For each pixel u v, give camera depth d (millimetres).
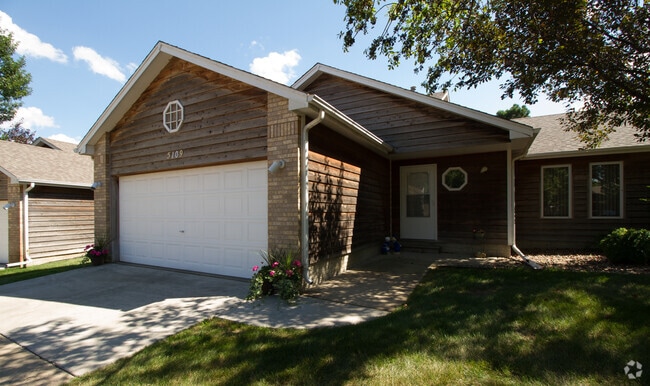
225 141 6621
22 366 3250
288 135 5660
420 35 6434
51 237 11609
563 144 9844
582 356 2951
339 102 10180
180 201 7570
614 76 5910
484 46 6176
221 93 6746
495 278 5816
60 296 5684
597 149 8930
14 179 10492
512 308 4195
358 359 3064
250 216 6520
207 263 7109
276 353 3277
